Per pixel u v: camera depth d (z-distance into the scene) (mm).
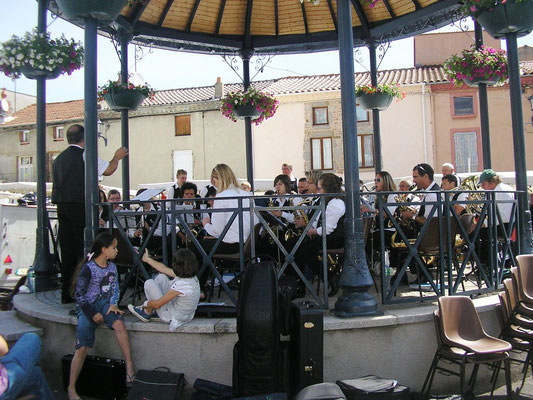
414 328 4309
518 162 5750
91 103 4746
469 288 5500
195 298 4230
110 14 4738
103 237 4258
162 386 3838
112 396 4180
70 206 5160
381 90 7980
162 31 7695
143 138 26328
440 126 22969
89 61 4766
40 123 6352
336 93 23516
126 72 7406
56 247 6461
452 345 3959
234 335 4152
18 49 5859
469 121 22859
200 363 4172
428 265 6078
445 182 6375
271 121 24375
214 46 8281
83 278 4180
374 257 6250
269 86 25828
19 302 5418
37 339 3576
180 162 26000
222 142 25391
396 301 4516
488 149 7375
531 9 5504
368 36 8047
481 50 7258
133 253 4605
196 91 27859
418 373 4312
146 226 5824
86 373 4273
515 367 4969
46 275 6211
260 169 24484
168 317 4191
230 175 4977
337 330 4172
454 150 22906
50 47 5922
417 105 23094
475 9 5727
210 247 4910
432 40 25203
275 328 3770
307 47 8445
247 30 8172
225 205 4879
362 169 23500
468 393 4332
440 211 4664
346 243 4402
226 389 3951
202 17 7824
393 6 7625
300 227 5355
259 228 5035
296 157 24047
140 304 4973
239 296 3867
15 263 9039
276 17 8094
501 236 5977
